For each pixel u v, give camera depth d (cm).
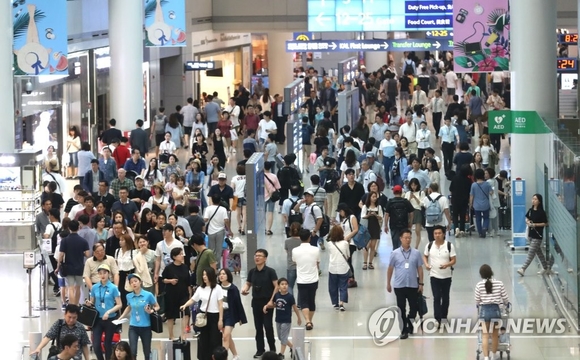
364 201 2953
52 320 2558
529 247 2961
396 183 3794
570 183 2503
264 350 2267
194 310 2338
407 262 2364
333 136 4519
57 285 2777
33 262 2559
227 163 4666
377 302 2678
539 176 3206
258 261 2245
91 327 2155
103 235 2681
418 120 4484
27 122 3997
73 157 4225
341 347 2316
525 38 3303
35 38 3456
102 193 3053
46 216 2855
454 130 4288
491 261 3105
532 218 2866
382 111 4897
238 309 2186
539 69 3303
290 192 3184
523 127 3294
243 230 3438
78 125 4478
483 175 3369
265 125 4588
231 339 2183
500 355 2198
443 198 3036
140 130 4125
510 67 3369
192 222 2727
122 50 4312
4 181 3219
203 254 2389
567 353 2264
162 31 4153
